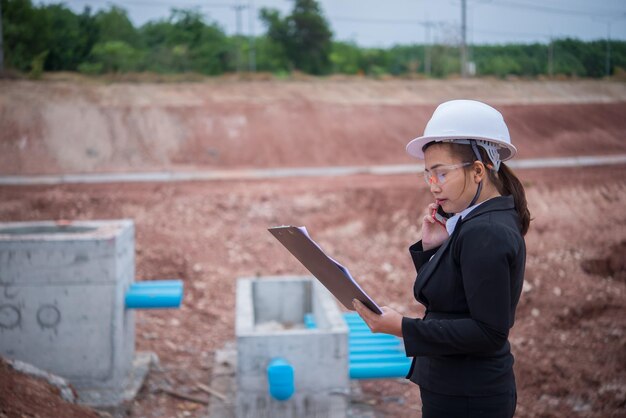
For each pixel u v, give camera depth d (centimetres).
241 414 486
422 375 237
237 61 3616
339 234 1141
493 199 227
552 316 786
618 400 586
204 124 2145
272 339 483
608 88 2670
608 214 1111
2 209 1192
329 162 1955
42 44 2883
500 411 225
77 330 523
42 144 1892
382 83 2919
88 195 1264
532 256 968
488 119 229
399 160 1984
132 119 2102
